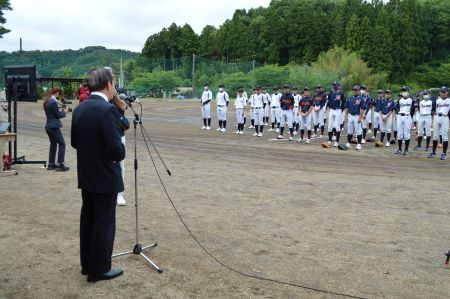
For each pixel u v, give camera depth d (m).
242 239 6.20
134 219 7.01
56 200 8.07
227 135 20.12
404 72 85.56
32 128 21.08
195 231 6.49
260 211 7.62
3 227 6.50
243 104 20.61
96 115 4.53
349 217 7.39
